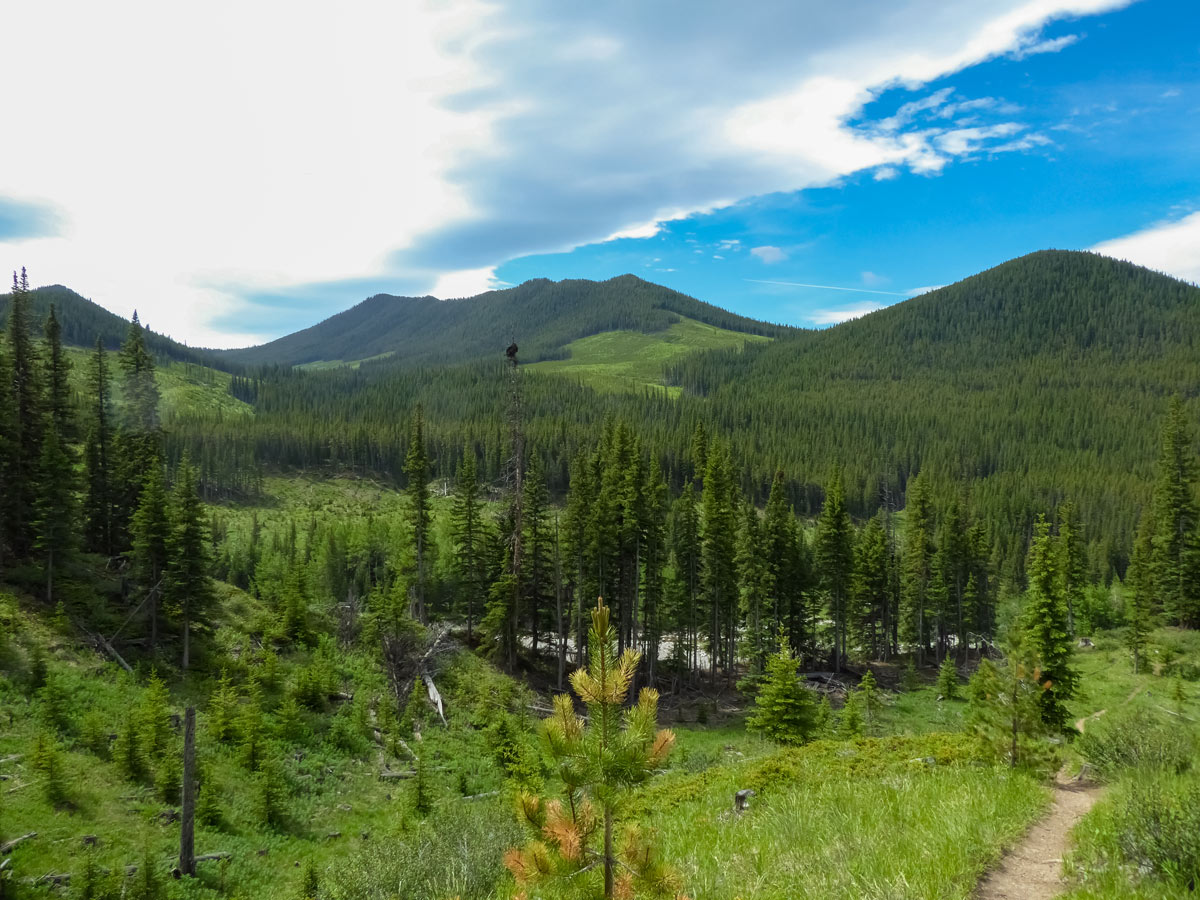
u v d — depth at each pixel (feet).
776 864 30.27
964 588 234.17
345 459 535.19
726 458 231.50
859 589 207.72
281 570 233.14
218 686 111.96
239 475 454.40
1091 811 34.81
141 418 166.61
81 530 141.28
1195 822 25.72
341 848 80.02
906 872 26.89
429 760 107.76
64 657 102.17
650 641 182.91
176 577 120.26
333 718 114.01
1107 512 394.32
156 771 82.53
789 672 107.55
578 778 18.10
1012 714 49.29
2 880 57.16
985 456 556.92
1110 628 220.23
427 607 197.67
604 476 195.21
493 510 217.97
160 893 61.98
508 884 36.47
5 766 73.77
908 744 60.13
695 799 49.98
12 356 136.67
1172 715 107.45
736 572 188.85
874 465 525.75
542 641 192.75
